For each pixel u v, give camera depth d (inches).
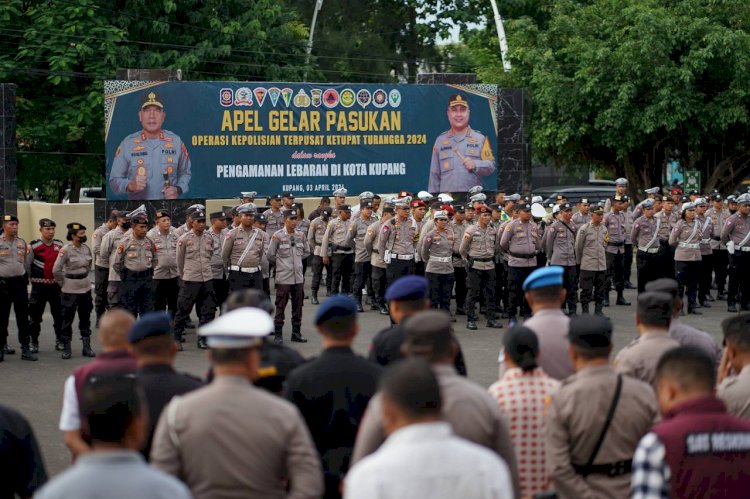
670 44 1031.0
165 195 909.2
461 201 999.6
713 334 671.1
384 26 1706.4
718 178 1156.5
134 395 146.4
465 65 1690.5
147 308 620.4
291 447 177.8
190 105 911.7
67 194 1482.5
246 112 931.3
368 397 217.9
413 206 767.1
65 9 1136.2
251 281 618.8
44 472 217.2
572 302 742.5
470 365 558.3
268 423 176.9
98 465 137.5
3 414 210.4
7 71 1114.1
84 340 592.1
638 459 174.6
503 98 1009.5
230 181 931.3
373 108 970.7
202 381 235.8
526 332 230.8
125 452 140.2
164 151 907.4
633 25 1074.1
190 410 177.5
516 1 1581.0
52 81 1090.1
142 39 1207.6
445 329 193.3
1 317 573.3
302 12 1642.5
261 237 621.6
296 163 951.6
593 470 211.2
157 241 636.7
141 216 617.0
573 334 215.5
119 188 895.7
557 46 1136.8
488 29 1678.2
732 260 766.5
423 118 984.9
